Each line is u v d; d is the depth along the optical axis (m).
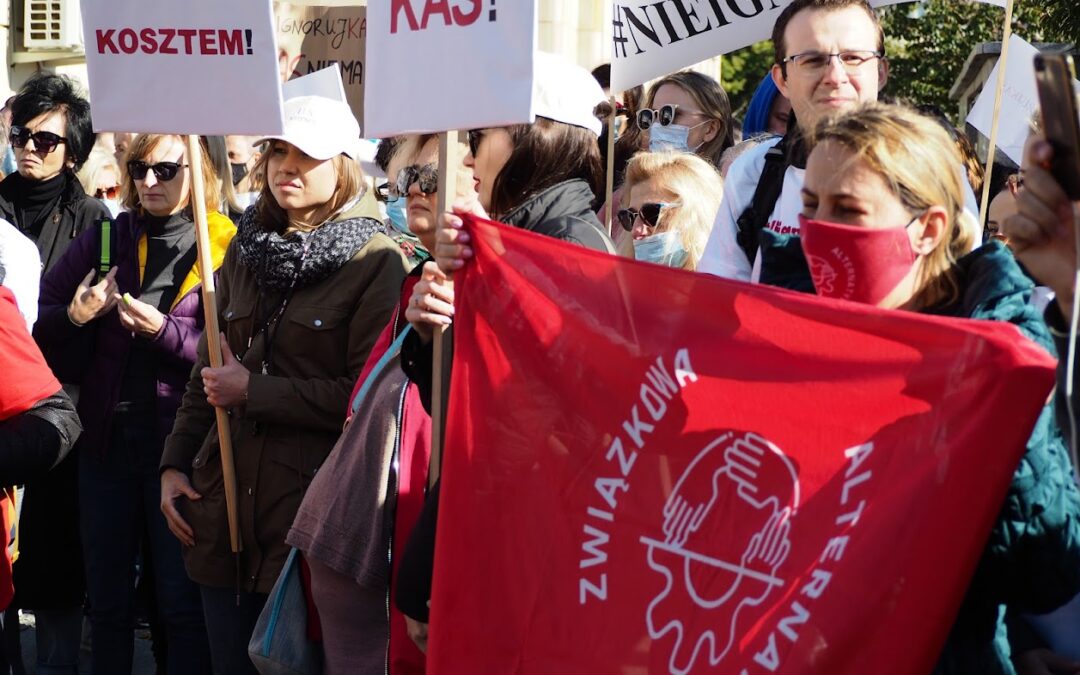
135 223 5.09
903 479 2.29
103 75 3.90
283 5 7.21
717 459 2.53
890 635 2.25
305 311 4.12
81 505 4.90
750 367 2.52
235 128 3.84
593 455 2.69
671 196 4.16
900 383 2.34
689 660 2.49
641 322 2.67
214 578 4.18
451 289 3.24
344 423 3.96
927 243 2.48
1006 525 2.31
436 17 3.13
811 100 3.67
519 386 2.81
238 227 4.37
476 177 3.54
